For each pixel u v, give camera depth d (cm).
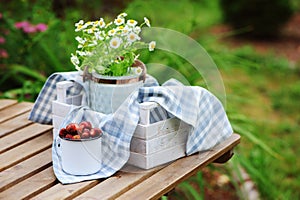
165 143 162
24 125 197
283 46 685
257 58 606
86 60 166
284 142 375
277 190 306
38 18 345
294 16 806
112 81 162
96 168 155
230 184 282
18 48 333
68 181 150
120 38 161
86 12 363
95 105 169
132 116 158
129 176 155
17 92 298
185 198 270
